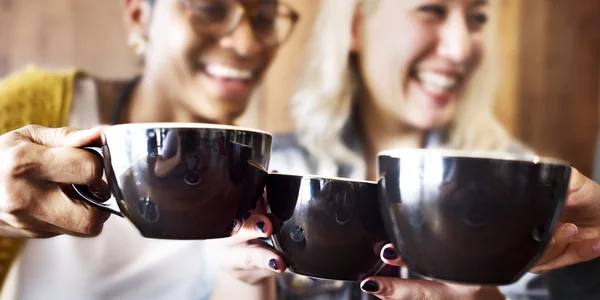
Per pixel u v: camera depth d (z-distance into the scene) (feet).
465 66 3.19
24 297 3.05
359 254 1.40
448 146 3.22
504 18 3.21
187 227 1.19
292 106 3.13
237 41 3.03
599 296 1.83
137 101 3.03
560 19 3.25
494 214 0.99
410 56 3.15
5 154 1.23
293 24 3.09
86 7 2.99
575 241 1.48
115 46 3.01
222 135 1.15
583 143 3.27
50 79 2.99
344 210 1.36
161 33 2.99
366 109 3.18
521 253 1.03
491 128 3.24
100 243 3.11
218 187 1.16
